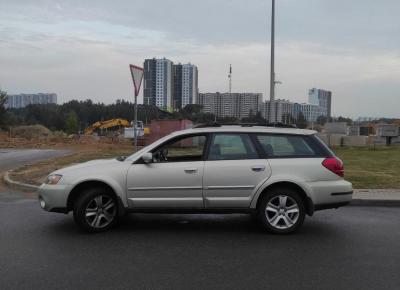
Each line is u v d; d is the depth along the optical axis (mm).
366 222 8430
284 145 7551
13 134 62906
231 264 5785
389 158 24266
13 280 5098
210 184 7285
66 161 18812
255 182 7316
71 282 5047
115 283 5031
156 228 7719
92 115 126188
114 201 7406
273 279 5227
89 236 7117
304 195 7441
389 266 5758
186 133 7625
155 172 7273
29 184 12141
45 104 143875
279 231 7363
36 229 7523
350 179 14094
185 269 5555
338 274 5430
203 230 7629
